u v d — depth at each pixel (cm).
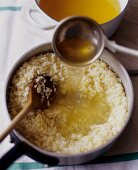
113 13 84
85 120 72
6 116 69
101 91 75
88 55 69
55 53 71
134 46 83
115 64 74
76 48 69
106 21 80
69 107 74
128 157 70
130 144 71
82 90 76
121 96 73
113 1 85
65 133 71
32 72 75
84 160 65
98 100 75
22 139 62
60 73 76
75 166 69
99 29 66
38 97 71
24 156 70
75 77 76
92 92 75
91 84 76
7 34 85
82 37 68
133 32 85
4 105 68
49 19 76
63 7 85
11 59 82
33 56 77
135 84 78
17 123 66
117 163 70
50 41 76
